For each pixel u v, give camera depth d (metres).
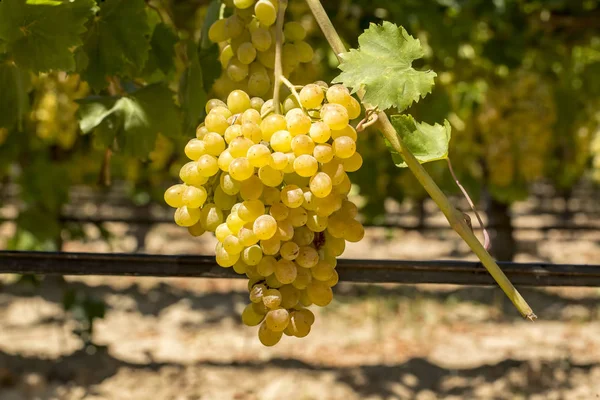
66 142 2.96
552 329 4.25
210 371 3.31
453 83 3.27
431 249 7.60
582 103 4.18
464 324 4.38
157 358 3.52
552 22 2.96
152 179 5.71
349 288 5.44
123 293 5.28
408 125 1.07
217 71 1.31
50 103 2.70
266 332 1.03
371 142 3.20
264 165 0.98
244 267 1.06
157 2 1.50
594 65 3.68
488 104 3.40
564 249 7.64
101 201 9.55
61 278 4.05
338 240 1.06
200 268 1.22
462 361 3.52
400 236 8.35
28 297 4.99
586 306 4.93
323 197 1.00
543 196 9.75
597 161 4.89
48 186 3.31
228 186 1.01
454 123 3.54
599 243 8.05
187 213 1.06
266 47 1.11
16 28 1.15
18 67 1.23
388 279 1.22
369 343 3.88
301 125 0.99
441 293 5.29
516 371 3.34
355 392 3.05
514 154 3.42
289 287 1.04
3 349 3.62
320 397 2.98
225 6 1.29
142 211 9.37
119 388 3.07
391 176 3.35
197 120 1.30
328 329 4.20
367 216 3.56
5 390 3.01
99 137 1.33
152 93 1.34
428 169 2.92
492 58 2.91
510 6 2.79
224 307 4.88
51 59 1.17
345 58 1.02
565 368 3.38
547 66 3.52
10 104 1.30
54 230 3.25
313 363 3.46
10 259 1.22
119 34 1.27
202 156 1.02
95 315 3.36
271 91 1.13
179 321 4.43
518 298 1.03
